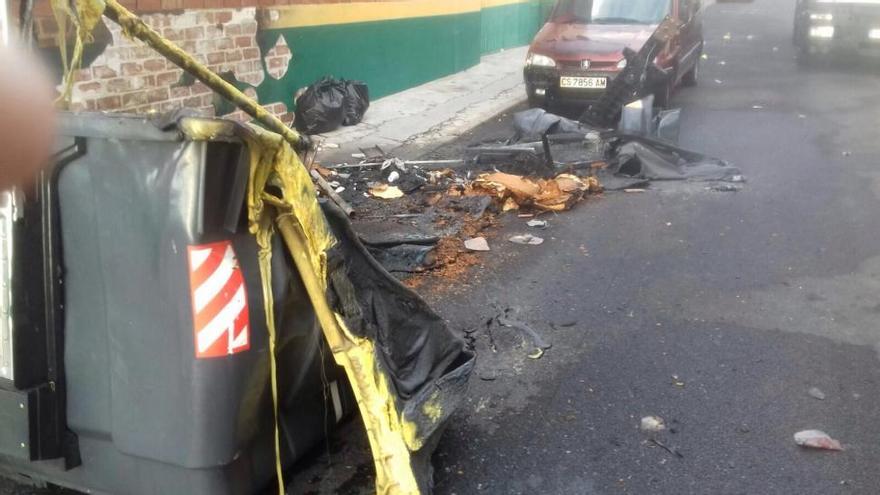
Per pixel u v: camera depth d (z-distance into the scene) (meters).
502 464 3.64
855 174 8.41
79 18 2.69
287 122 9.66
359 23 11.02
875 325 5.04
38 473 3.11
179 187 2.55
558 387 4.31
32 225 2.73
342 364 2.93
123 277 2.70
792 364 4.55
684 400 4.18
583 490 3.46
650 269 5.97
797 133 10.29
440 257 6.10
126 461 2.90
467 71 14.91
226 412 2.73
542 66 10.89
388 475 2.93
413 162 8.56
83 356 2.85
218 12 8.23
